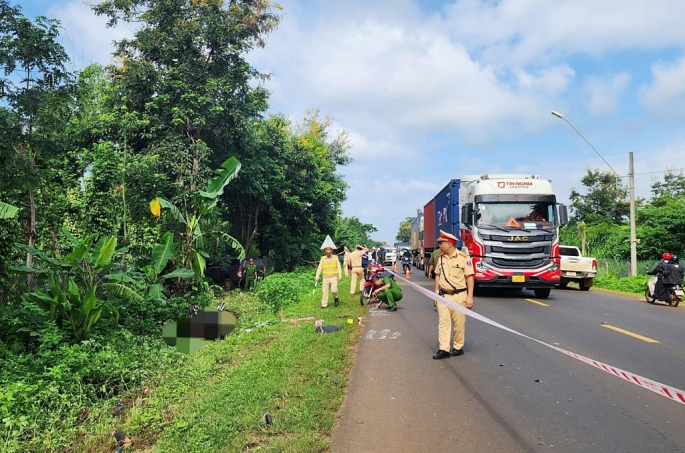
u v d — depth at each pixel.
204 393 5.69
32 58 9.00
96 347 7.39
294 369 6.59
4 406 4.88
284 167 27.23
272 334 9.39
